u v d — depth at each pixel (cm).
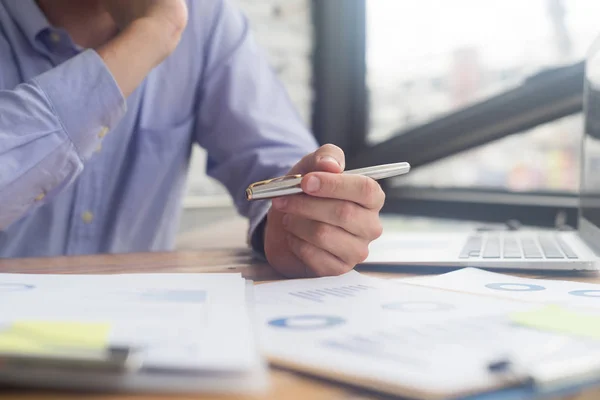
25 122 59
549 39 133
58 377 20
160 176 97
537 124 135
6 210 60
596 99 73
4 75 82
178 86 96
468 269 51
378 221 52
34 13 81
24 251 87
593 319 29
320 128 183
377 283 42
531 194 137
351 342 25
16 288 37
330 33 180
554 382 20
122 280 41
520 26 140
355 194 50
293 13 180
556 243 71
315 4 182
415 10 167
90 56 62
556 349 24
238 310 30
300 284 42
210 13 98
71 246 91
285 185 50
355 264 52
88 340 22
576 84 127
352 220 50
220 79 98
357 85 183
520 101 138
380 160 174
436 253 60
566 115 129
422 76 167
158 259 66
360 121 183
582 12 125
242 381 20
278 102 99
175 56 95
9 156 58
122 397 20
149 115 95
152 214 99
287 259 52
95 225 92
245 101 96
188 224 154
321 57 182
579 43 127
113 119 64
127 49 63
